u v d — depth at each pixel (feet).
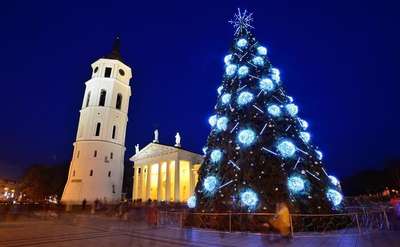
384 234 42.27
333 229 46.32
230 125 57.00
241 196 47.60
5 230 56.03
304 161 50.49
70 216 102.47
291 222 41.75
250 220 45.91
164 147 209.46
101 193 164.55
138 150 242.78
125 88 199.21
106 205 131.34
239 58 65.87
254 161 50.11
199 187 57.36
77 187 164.14
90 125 178.81
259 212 45.62
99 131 178.81
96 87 187.52
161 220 69.62
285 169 48.44
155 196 213.25
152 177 219.41
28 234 49.57
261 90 58.18
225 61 69.15
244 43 67.46
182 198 203.51
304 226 44.11
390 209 65.62
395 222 55.88
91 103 183.93
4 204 135.03
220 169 53.52
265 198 46.37
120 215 98.48
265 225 44.78
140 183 223.30
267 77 61.11
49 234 49.42
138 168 230.89
